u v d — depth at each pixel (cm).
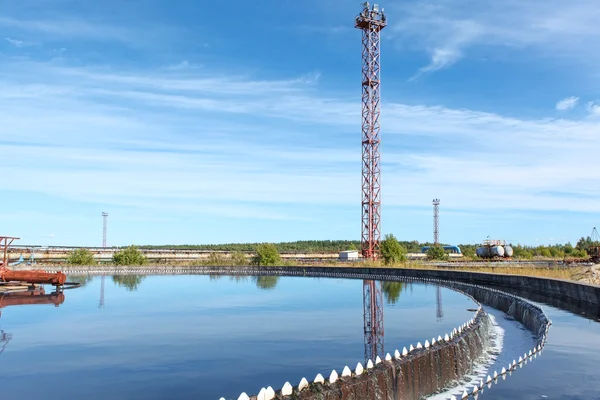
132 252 8906
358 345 1964
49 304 3491
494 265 6525
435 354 1548
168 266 8188
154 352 1869
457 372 1658
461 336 1767
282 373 1556
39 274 4431
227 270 7881
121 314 2941
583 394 1400
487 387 1498
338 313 2892
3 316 2881
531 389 1455
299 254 11388
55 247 9038
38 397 1336
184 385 1433
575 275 4991
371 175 8181
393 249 7638
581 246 13025
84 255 8594
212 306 3303
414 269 5684
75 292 4422
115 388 1410
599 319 2520
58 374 1558
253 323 2542
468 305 3259
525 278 3847
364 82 8269
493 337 2311
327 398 1149
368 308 3114
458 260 9238
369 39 8262
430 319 2634
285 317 2750
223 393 1360
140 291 4497
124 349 1928
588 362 1725
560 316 2620
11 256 7988
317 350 1875
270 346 1956
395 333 2219
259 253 8969
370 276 6134
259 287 4844
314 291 4334
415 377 1438
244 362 1697
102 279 6225
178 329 2383
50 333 2302
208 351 1875
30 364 1695
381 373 1310
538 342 2081
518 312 2777
